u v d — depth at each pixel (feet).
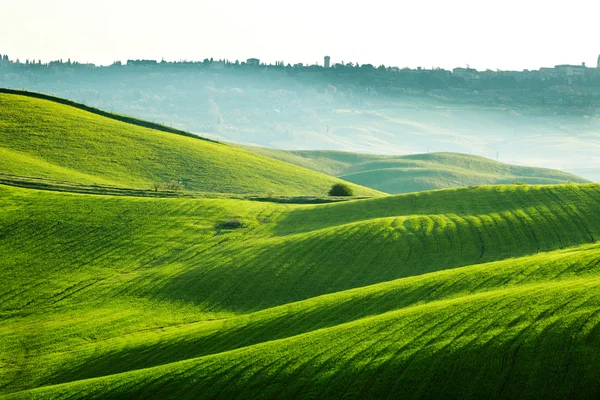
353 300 149.28
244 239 238.89
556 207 240.12
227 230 250.16
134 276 206.08
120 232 244.22
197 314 176.04
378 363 102.42
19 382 138.21
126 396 110.83
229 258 214.69
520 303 114.52
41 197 279.28
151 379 114.83
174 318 173.47
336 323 136.46
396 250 209.15
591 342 95.86
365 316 136.87
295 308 152.97
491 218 233.55
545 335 99.86
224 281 196.34
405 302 140.46
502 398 90.38
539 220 225.76
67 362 145.69
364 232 225.97
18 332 166.91
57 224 248.32
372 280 189.88
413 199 281.13
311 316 144.05
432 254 204.03
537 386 90.63
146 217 261.24
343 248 213.46
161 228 249.55
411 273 191.62
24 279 202.80
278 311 153.79
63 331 166.09
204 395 105.19
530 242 206.28
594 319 101.71
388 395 95.14
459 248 206.80
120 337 160.25
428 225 230.27
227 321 155.63
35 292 194.08
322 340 116.67
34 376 140.46
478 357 98.27
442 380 95.61
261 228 253.44
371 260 203.51
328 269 199.62
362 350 108.17
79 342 159.02
